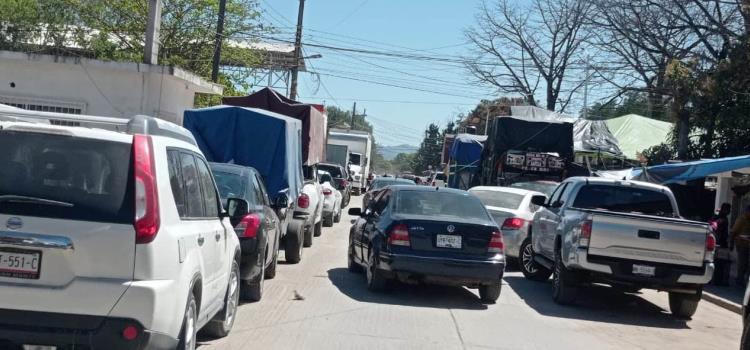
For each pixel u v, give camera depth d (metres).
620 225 11.47
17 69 20.73
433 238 11.36
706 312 13.59
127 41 30.33
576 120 30.09
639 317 12.09
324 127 23.81
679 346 10.00
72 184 5.34
